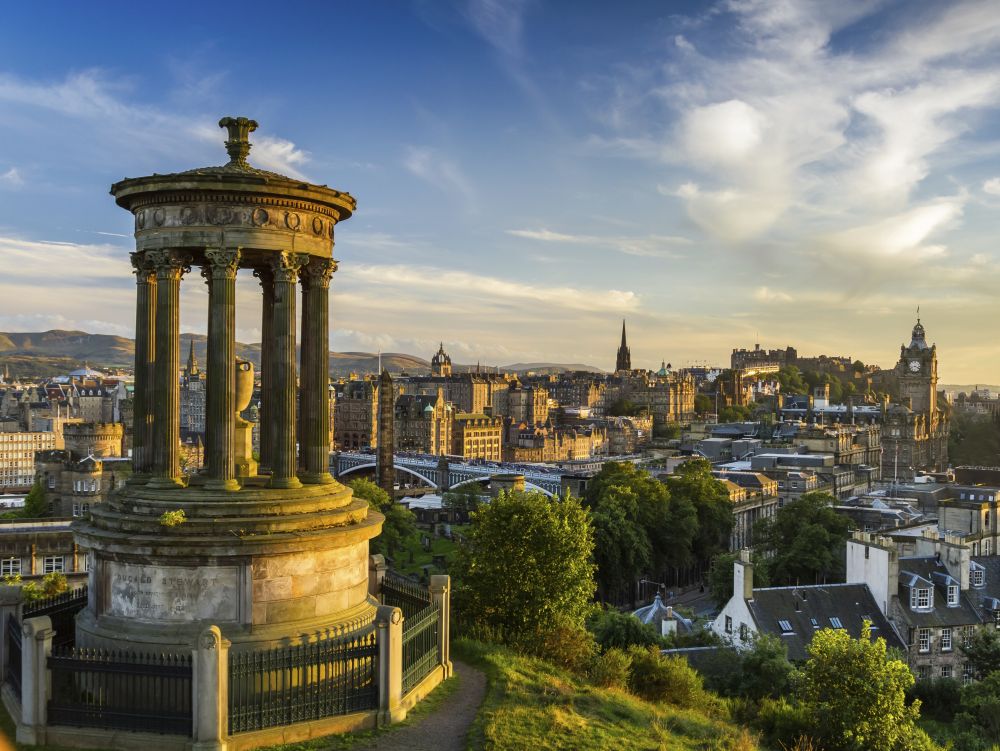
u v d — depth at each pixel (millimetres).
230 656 24438
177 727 23734
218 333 27969
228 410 28047
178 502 27188
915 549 102062
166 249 28266
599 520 132500
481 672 32531
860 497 194250
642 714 31328
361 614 29500
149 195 28344
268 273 32781
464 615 46344
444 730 26125
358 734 25438
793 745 40812
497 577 46844
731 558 117312
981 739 56844
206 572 26641
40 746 24031
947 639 84188
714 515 166625
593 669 40062
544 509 49469
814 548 125375
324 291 30453
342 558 29062
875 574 86250
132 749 23672
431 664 30438
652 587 151250
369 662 27234
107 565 27656
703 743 29578
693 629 91812
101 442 188250
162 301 28422
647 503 153625
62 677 24969
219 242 28078
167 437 28500
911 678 42281
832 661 42375
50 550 89062
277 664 24891
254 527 26953
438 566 130000
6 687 27469
